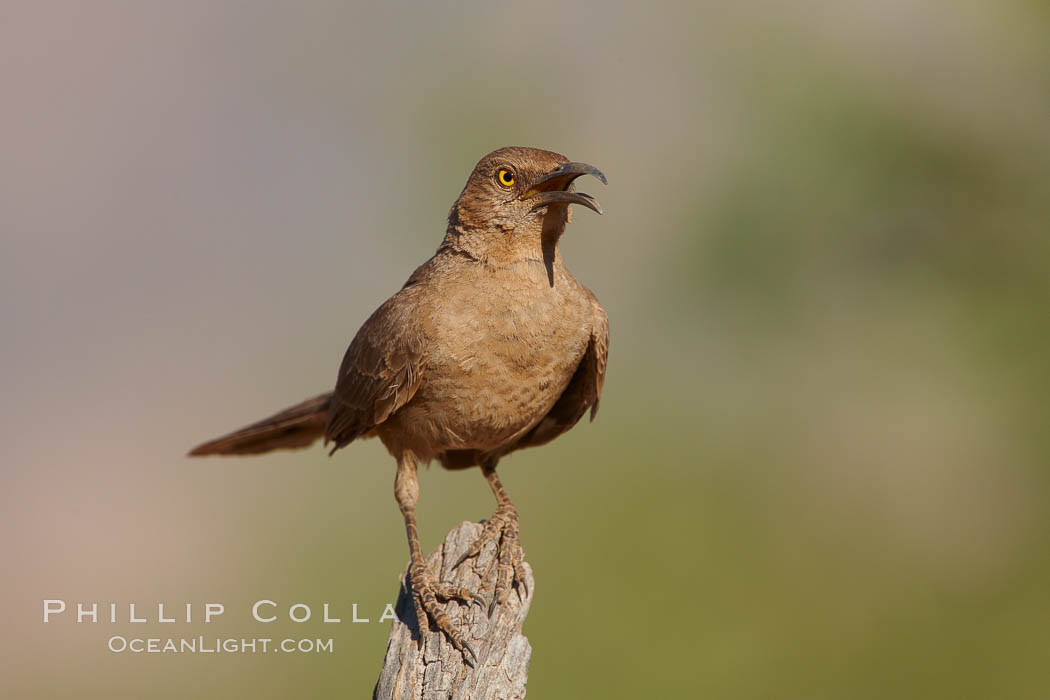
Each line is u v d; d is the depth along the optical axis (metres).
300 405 12.89
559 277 10.31
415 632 9.17
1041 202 19.72
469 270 10.15
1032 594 19.61
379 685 8.80
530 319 10.02
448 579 9.70
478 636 9.02
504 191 9.99
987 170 19.70
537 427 11.38
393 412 10.41
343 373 10.95
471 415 10.23
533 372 10.14
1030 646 19.38
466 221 10.21
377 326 10.48
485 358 10.01
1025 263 19.91
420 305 10.17
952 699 19.11
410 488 10.62
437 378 10.10
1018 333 19.88
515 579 9.76
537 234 10.08
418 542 10.14
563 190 10.14
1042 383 19.86
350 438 11.23
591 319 10.46
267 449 13.40
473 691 8.59
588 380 10.89
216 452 13.23
